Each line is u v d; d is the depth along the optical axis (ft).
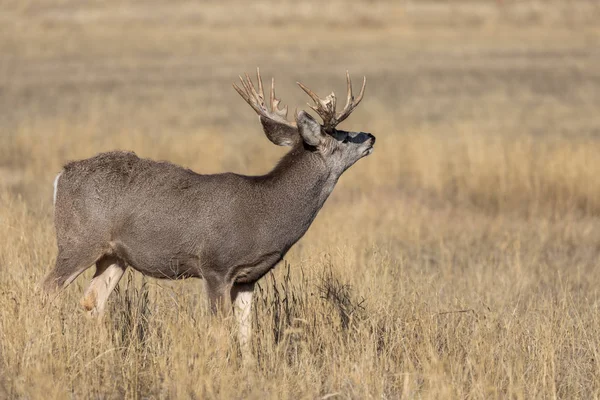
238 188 90.22
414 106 328.49
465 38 548.31
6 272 102.58
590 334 97.96
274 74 410.11
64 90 363.35
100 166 91.15
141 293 96.63
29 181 197.16
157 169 90.99
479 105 330.34
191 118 303.27
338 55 476.95
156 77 405.59
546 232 159.53
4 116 298.56
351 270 107.34
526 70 417.90
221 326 84.53
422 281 112.37
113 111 313.12
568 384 86.84
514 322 97.60
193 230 88.94
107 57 469.16
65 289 95.71
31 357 80.64
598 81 388.78
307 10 645.92
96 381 79.92
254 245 90.07
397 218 166.91
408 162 215.72
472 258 144.46
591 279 130.62
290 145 94.27
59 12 630.74
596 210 176.86
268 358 86.63
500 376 86.74
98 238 90.33
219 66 439.22
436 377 80.64
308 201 92.63
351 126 276.00
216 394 78.33
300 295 98.22
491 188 188.03
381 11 644.27
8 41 512.63
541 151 202.08
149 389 81.35
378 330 93.86
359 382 82.38
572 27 602.03
